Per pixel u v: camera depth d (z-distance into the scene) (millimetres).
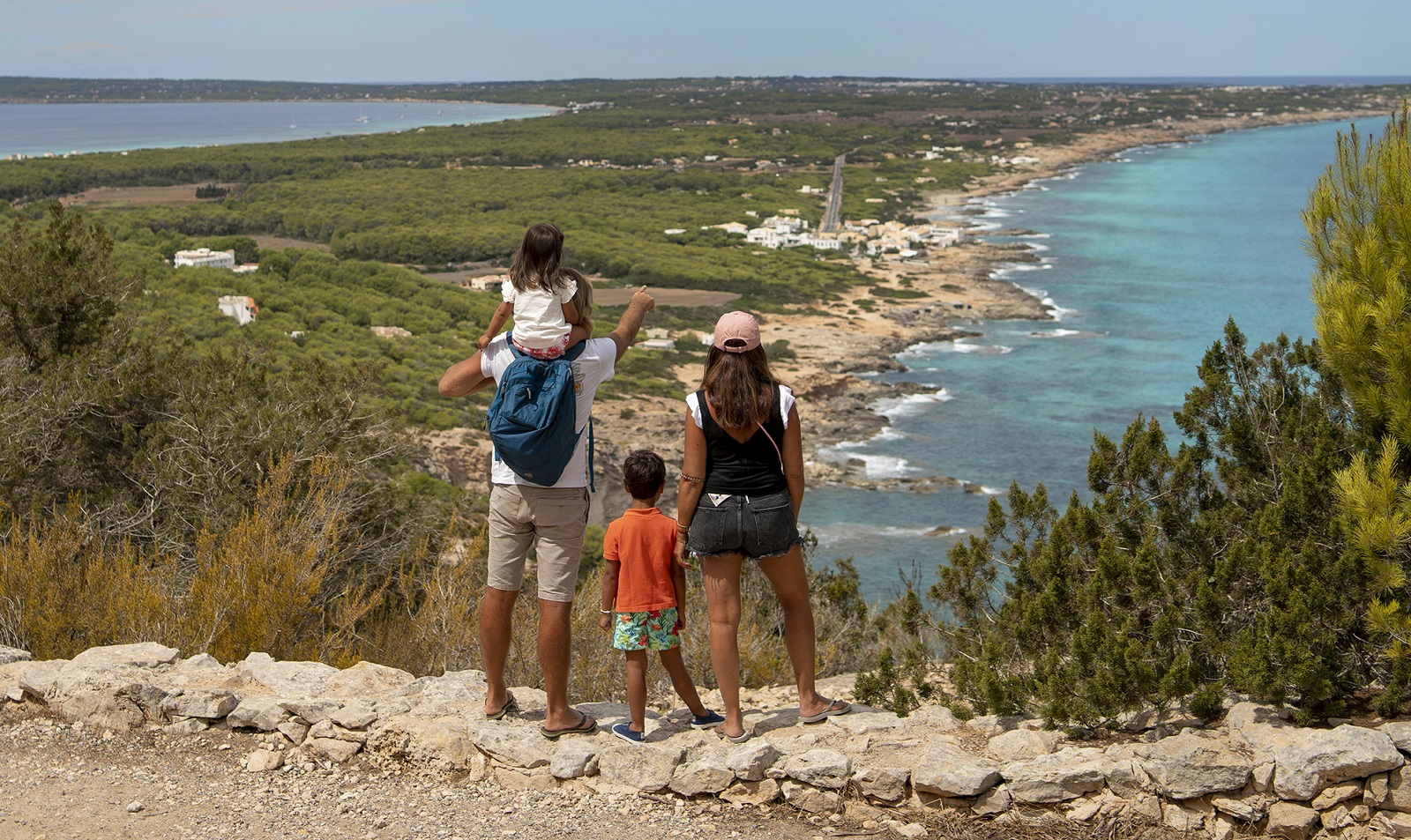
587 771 3945
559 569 4039
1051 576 4902
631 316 4195
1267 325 85250
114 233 126625
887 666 5234
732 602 4121
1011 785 3664
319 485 8250
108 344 12289
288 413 11211
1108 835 3523
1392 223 4199
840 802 3740
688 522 4078
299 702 4297
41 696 4543
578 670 5840
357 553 8898
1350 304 4195
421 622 6355
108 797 3861
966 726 4305
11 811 3738
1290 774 3457
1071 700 4109
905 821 3672
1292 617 3818
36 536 7109
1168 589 4434
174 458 10289
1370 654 4047
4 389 10195
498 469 4016
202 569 6191
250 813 3756
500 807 3801
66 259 12109
